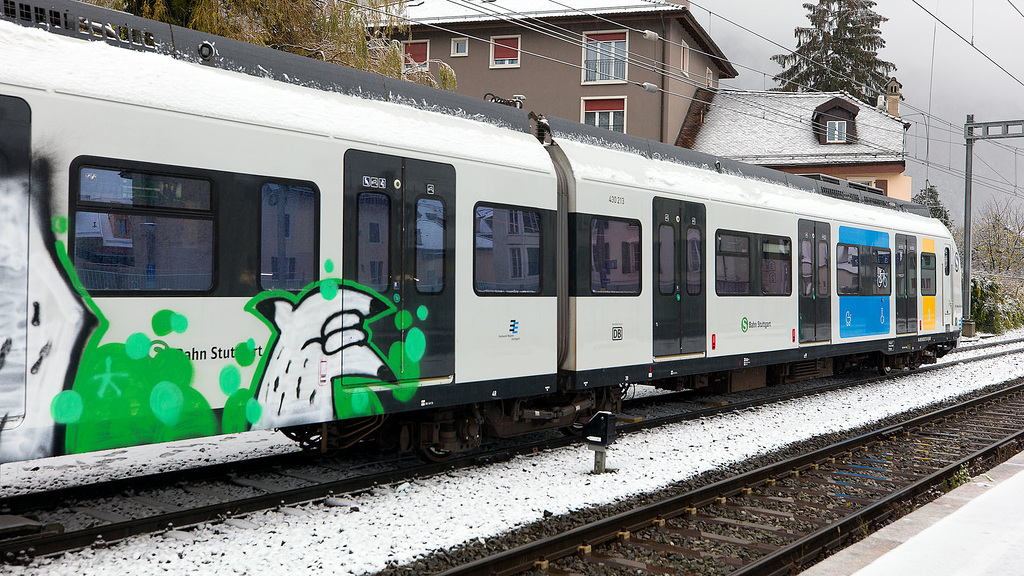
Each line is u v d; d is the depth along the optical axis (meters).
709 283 10.70
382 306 6.72
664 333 9.88
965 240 30.27
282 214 6.08
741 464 8.46
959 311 18.97
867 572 4.51
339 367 6.40
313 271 6.25
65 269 4.98
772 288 12.04
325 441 6.92
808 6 55.97
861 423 11.16
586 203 8.74
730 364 11.07
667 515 6.35
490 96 8.66
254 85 6.13
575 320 8.59
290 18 13.35
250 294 5.86
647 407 12.01
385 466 7.73
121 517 5.92
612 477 7.52
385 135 6.82
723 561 5.52
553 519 6.28
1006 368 19.02
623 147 9.77
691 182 10.54
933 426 11.27
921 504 7.24
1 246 4.73
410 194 6.97
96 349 5.09
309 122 6.30
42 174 4.89
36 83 4.91
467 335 7.45
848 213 14.30
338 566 5.02
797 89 55.44
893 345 15.59
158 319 5.38
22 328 4.79
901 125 36.72
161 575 4.82
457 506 6.42
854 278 14.31
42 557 5.02
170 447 8.56
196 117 5.62
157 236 5.40
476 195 7.55
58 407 4.93
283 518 6.01
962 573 4.49
